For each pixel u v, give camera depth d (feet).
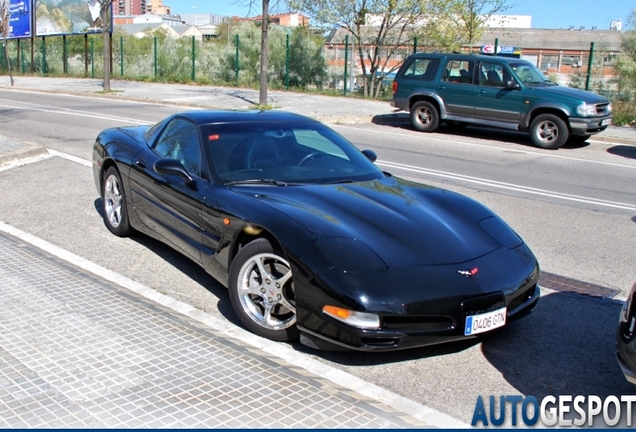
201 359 12.78
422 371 13.17
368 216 14.61
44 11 123.44
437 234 14.32
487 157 43.24
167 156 18.98
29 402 11.00
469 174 36.52
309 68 94.43
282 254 13.67
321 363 13.02
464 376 13.04
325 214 14.44
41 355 12.70
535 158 43.57
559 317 16.26
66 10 118.32
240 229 14.69
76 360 12.55
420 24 84.48
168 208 18.03
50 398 11.14
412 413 11.35
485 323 13.20
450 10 82.74
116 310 15.03
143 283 17.51
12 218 23.34
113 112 59.82
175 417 10.69
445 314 12.73
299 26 95.71
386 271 12.84
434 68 53.98
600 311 16.78
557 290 18.29
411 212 15.20
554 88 49.11
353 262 12.87
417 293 12.62
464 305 12.88
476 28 90.02
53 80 108.06
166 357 12.80
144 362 12.56
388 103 75.15
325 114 61.36
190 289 17.21
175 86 93.15
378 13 81.56
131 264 18.98
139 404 11.05
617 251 22.45
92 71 115.14
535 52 151.12
